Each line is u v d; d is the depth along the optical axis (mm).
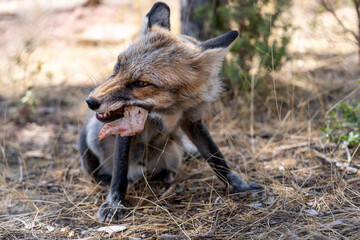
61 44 9352
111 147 4184
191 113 3662
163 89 3104
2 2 10188
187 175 4332
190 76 3195
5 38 8789
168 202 3676
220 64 3350
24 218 3504
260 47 5398
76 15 10109
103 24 10016
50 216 3514
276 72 5883
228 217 3240
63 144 5426
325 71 6688
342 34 6145
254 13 5660
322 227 2896
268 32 5512
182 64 3164
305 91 5938
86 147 4289
